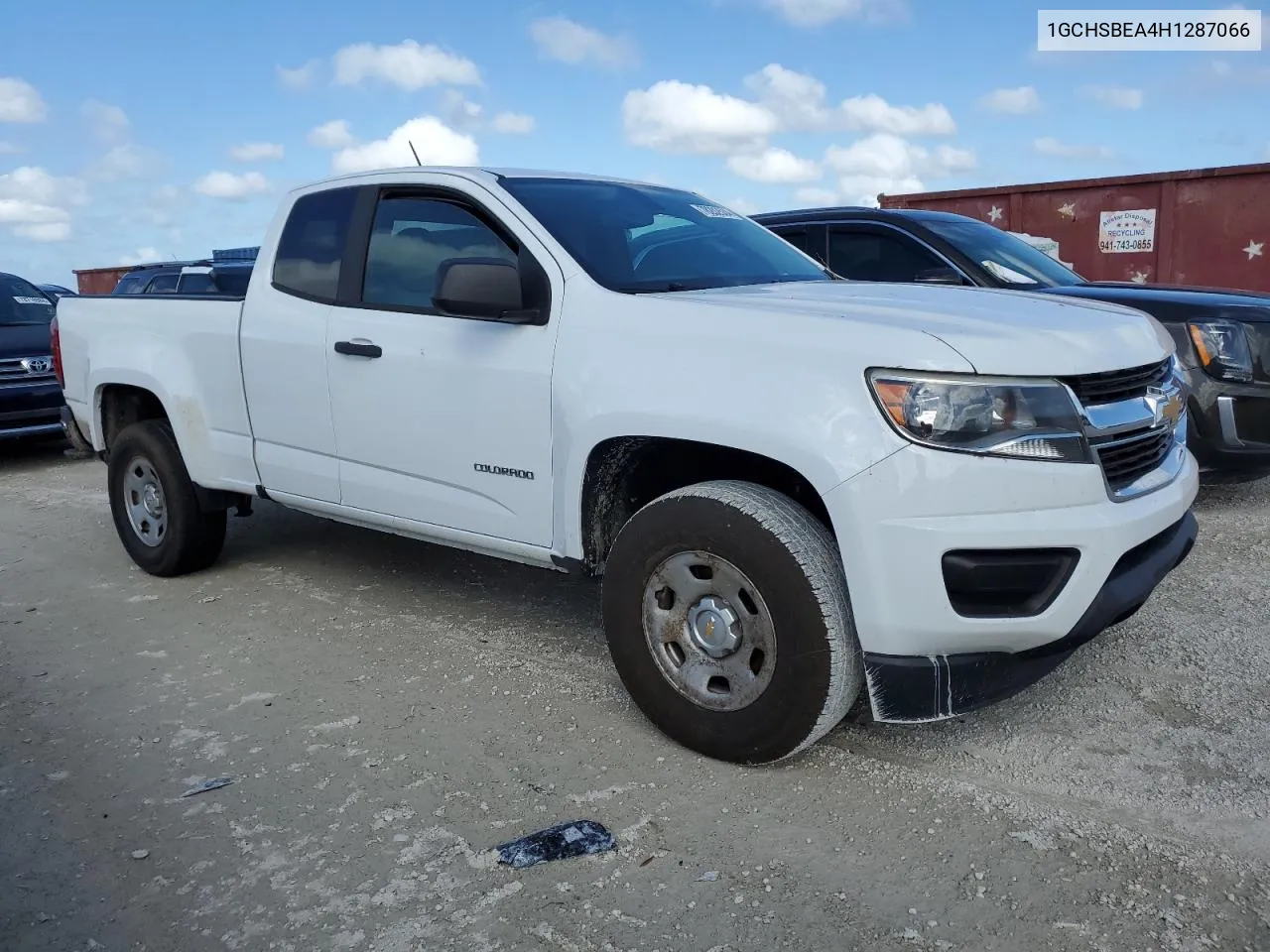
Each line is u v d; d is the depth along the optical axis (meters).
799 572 2.84
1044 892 2.46
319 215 4.43
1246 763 3.03
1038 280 6.12
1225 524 5.48
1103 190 10.68
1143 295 5.73
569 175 4.22
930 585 2.71
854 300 3.27
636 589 3.21
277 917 2.48
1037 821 2.76
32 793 3.14
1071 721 3.34
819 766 3.12
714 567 3.03
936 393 2.69
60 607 5.02
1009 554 2.72
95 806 3.05
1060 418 2.75
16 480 8.84
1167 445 3.33
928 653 2.80
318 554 5.74
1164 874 2.51
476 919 2.45
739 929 2.37
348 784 3.11
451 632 4.44
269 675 4.02
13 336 9.51
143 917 2.51
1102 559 2.78
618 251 3.69
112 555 5.97
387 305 4.05
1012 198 11.22
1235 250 10.10
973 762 3.11
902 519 2.70
